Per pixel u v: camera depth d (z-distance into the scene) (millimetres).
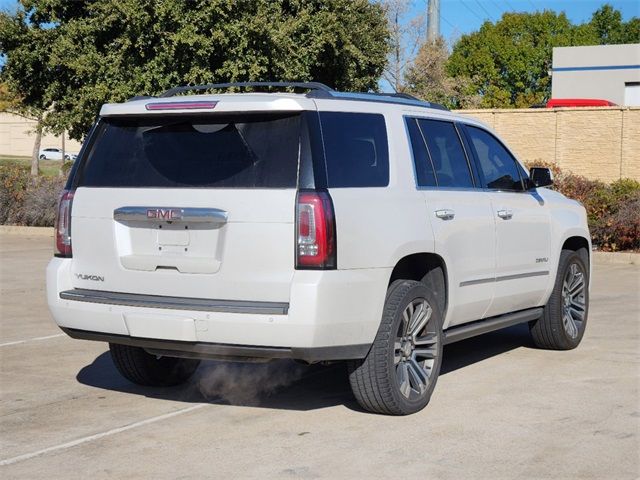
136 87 22891
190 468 5211
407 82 46875
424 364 6438
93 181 6270
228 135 5887
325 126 5867
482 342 8992
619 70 44656
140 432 5934
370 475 5066
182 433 5906
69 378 7512
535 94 68812
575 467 5191
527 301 7938
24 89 26641
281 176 5664
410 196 6340
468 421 6109
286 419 6215
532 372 7598
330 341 5598
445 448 5535
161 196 5902
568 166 28531
